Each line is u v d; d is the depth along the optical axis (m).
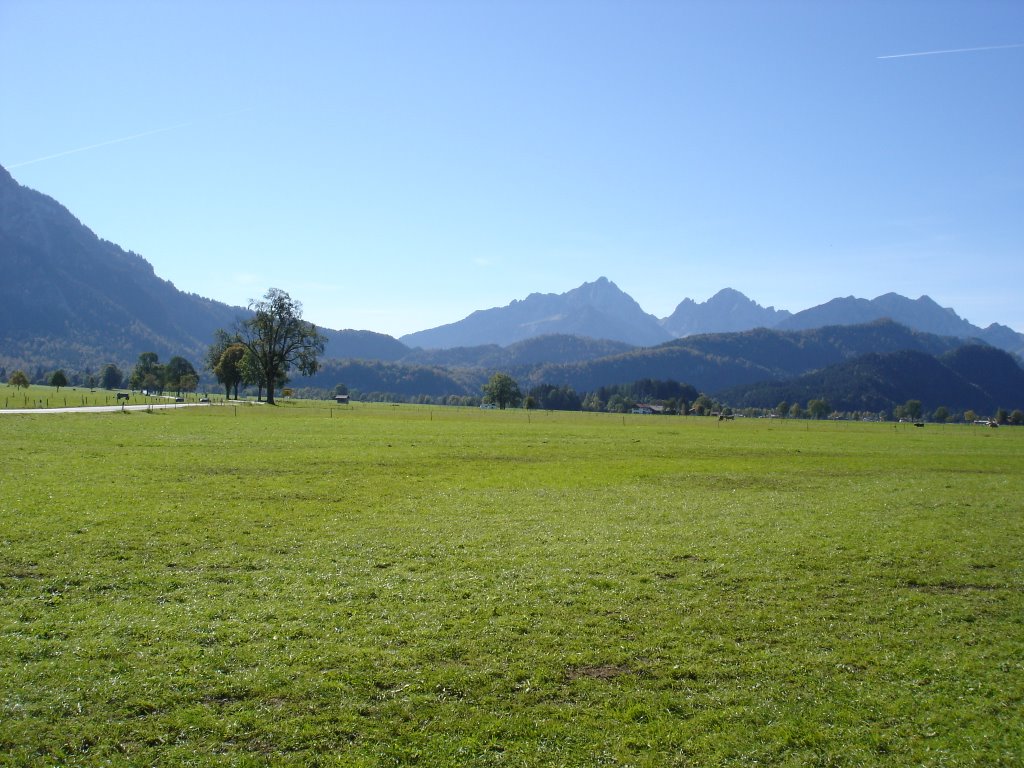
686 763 9.99
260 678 11.97
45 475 30.98
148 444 46.03
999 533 24.56
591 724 10.95
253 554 19.64
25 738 10.04
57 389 173.38
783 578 18.56
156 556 19.03
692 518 26.45
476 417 112.25
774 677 12.70
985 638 14.73
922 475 42.12
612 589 17.27
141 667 12.25
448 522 24.77
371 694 11.64
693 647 13.86
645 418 143.00
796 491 34.47
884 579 18.69
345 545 21.00
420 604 15.84
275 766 9.62
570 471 40.12
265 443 49.84
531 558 19.97
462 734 10.56
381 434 62.94
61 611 14.78
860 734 10.84
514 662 12.94
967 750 10.45
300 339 136.88
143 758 9.73
